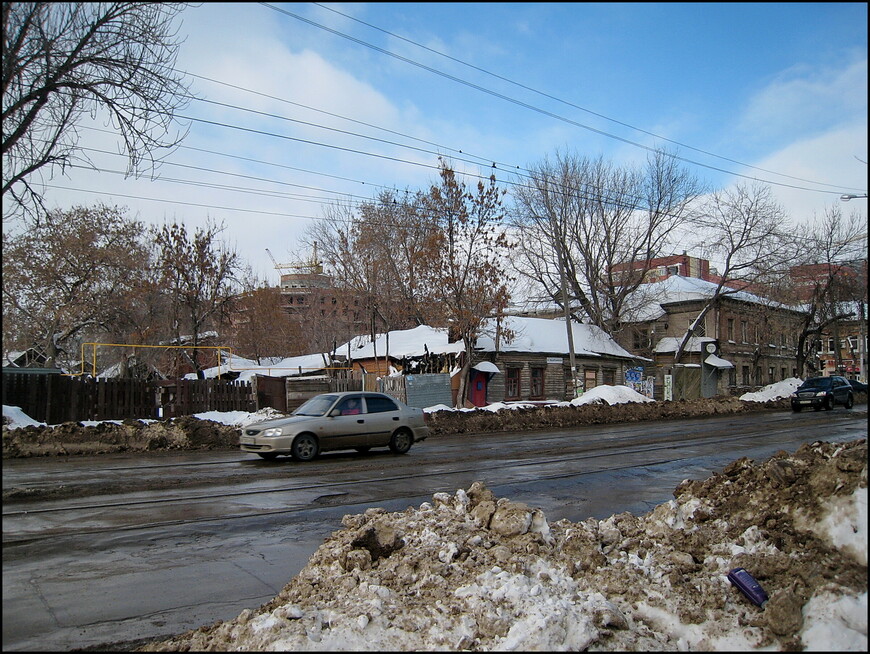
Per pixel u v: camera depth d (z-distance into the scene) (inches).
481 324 1168.2
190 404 840.9
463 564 215.8
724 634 166.4
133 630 194.9
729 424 989.2
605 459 577.9
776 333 1995.6
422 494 410.6
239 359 1531.7
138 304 1238.9
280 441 555.5
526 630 162.1
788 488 225.1
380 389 1133.1
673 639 170.2
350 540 236.1
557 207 1620.3
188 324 1261.1
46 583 235.0
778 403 1473.9
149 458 596.1
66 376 739.4
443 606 184.5
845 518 194.5
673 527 238.7
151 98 377.4
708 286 2175.2
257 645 164.7
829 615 159.5
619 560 217.5
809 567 183.3
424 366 1232.8
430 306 1187.9
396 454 620.1
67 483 440.5
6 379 695.1
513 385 1384.1
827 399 1268.5
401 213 1649.9
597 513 354.6
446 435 890.7
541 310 2182.6
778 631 163.0
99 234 1264.8
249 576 248.2
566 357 1493.6
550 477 475.5
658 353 1963.6
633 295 1841.8
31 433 616.4
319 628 172.4
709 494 257.6
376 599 187.2
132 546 285.9
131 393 793.6
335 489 426.9
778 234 1585.9
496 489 426.0
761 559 194.9
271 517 345.7
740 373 2039.9
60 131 374.0
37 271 1188.5
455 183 1136.2
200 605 216.8
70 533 304.5
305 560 270.7
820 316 1809.8
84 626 197.2
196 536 305.1
